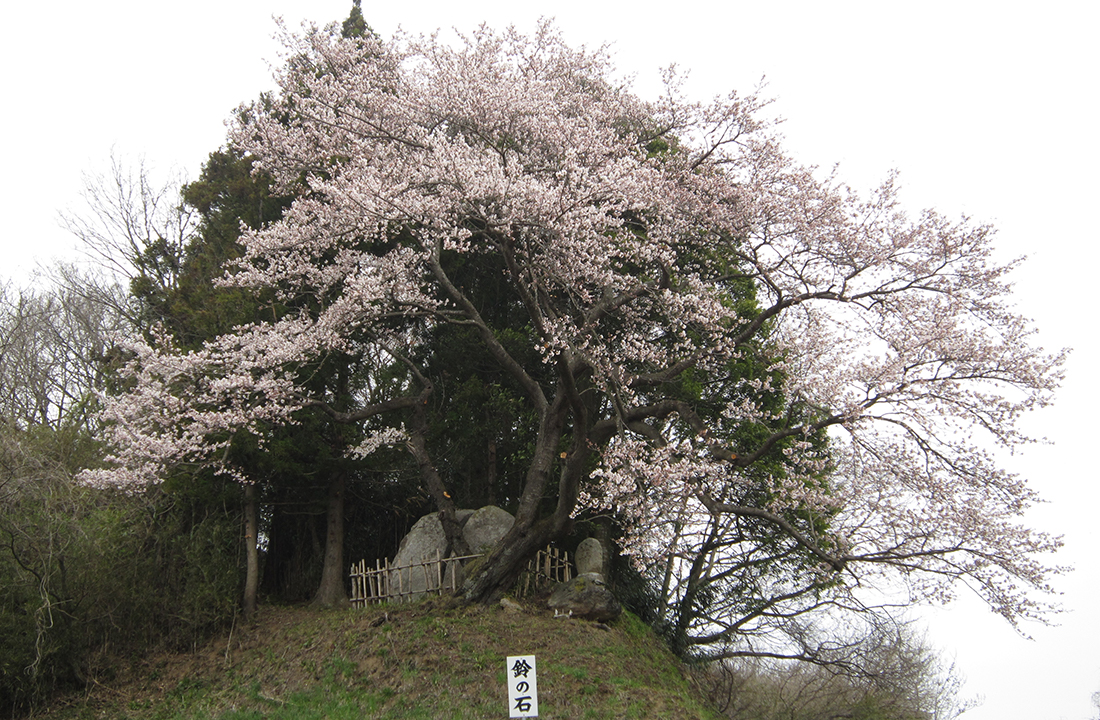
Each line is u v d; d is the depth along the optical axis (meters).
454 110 15.35
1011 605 11.22
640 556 11.52
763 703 16.81
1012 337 11.30
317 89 16.53
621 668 12.38
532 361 16.84
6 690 13.00
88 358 22.23
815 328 13.12
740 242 13.65
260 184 18.08
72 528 13.34
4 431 13.34
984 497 11.30
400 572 15.41
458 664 12.27
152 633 14.84
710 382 16.69
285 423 15.27
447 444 16.94
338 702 12.12
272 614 15.85
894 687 16.38
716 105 14.59
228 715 12.34
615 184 12.87
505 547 13.74
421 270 15.64
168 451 12.93
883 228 12.43
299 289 16.45
